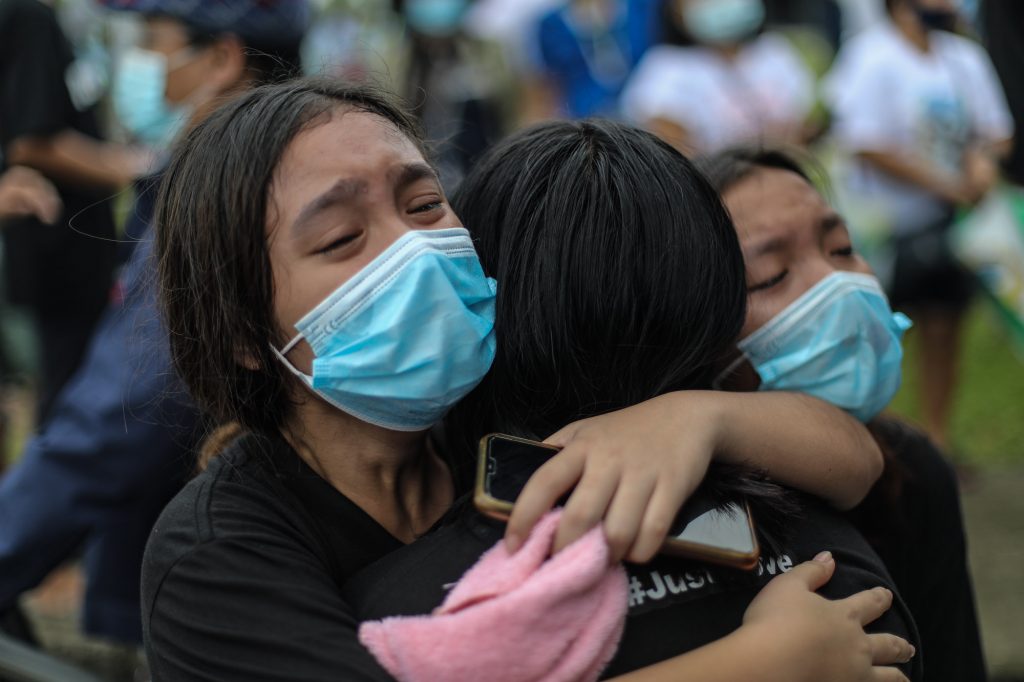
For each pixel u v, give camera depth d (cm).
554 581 106
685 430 121
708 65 422
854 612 121
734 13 417
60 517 187
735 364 150
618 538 110
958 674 172
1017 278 337
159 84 240
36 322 337
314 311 122
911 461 168
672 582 119
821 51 641
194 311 131
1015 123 294
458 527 124
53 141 317
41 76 316
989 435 474
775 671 111
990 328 597
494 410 138
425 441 145
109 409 185
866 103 406
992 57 293
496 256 138
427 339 123
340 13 532
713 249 134
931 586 170
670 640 117
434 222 130
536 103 582
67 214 328
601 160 134
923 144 402
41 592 350
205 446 151
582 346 131
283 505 130
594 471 115
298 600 117
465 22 466
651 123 420
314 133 124
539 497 113
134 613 216
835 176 441
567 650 109
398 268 122
